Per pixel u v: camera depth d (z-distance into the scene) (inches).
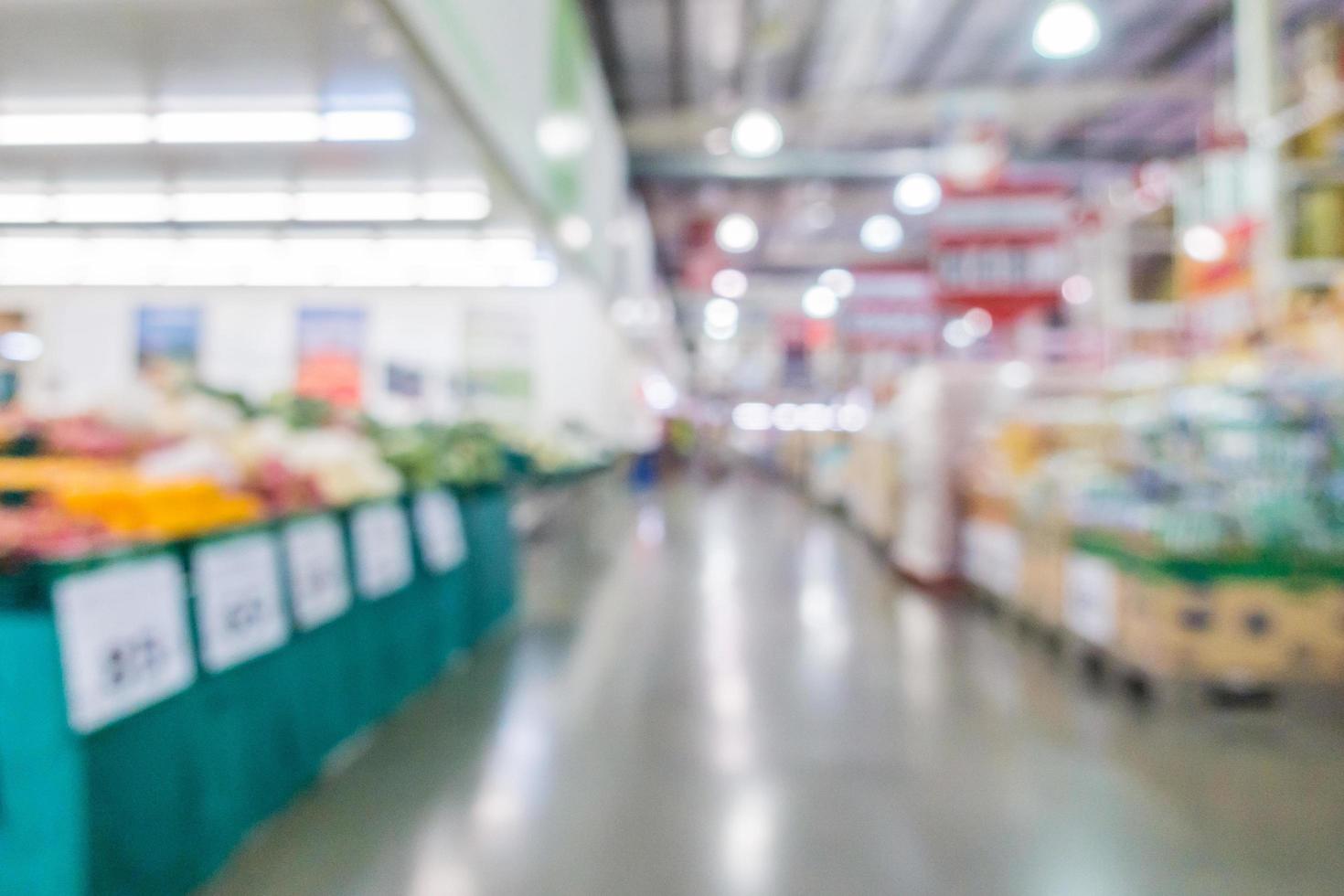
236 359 348.2
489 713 154.3
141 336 334.0
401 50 147.9
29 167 211.2
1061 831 107.5
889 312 712.4
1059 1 236.7
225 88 168.9
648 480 971.3
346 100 172.9
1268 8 231.0
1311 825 109.9
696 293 1145.4
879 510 394.0
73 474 94.8
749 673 183.8
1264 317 208.1
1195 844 104.2
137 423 116.1
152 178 219.6
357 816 109.5
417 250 292.2
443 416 373.4
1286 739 144.2
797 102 573.6
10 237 265.4
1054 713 157.0
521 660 194.4
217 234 268.2
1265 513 161.5
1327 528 161.3
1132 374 239.1
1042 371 313.7
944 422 291.0
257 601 106.0
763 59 502.6
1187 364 223.6
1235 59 465.1
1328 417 163.9
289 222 257.8
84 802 72.4
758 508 693.9
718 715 153.9
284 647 113.1
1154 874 96.6
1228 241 226.5
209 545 95.6
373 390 360.5
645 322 754.2
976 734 144.6
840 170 626.2
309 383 357.7
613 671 184.7
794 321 924.0
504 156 202.5
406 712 154.6
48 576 71.3
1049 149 614.5
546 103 250.7
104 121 183.0
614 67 517.7
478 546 212.7
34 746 72.1
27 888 72.0
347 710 135.0
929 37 459.2
